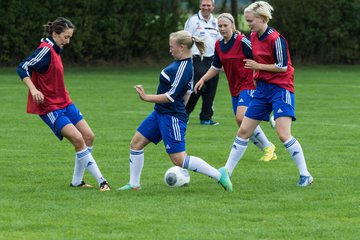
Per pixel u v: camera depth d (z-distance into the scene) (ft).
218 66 72.02
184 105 56.34
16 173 65.62
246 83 71.26
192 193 56.75
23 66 56.54
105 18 227.40
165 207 51.60
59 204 52.70
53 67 57.36
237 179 62.95
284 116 59.31
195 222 47.39
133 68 227.40
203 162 56.80
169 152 56.34
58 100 58.29
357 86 168.14
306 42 238.07
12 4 216.95
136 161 57.67
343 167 68.64
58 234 44.50
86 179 63.52
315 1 234.99
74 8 223.30
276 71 58.85
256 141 73.36
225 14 70.74
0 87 162.40
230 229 45.68
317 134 91.97
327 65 238.89
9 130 94.73
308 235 44.50
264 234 44.60
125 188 58.08
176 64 55.06
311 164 70.33
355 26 237.66
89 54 229.25
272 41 58.70
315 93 151.02
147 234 44.52
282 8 236.84
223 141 86.94
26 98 138.51
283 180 62.39
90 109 120.78
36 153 76.79
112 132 93.66
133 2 229.86
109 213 49.67
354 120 107.04
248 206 51.96
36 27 219.61
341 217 48.96
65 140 86.07
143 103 130.82
